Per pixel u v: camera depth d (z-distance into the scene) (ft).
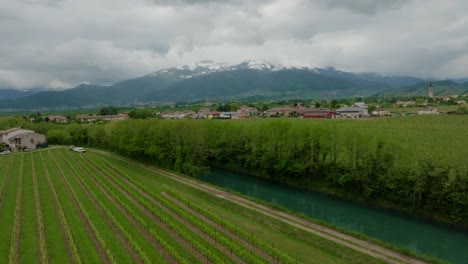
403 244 154.40
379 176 210.38
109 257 117.60
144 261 115.85
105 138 432.25
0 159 348.59
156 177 270.26
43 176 258.57
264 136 287.69
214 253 126.21
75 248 120.47
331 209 204.54
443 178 183.32
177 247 132.16
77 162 329.93
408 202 196.75
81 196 199.41
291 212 178.19
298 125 272.10
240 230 143.84
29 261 118.01
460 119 429.79
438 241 157.28
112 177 247.29
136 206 183.62
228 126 331.77
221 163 337.11
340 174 232.53
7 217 161.79
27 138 463.83
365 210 202.08
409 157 202.69
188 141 291.58
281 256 120.06
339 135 242.37
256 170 296.71
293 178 265.13
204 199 209.15
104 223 155.22
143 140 325.01
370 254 129.49
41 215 163.84
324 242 140.26
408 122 431.02
